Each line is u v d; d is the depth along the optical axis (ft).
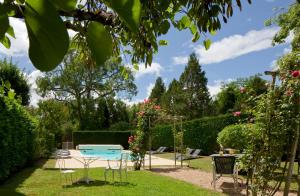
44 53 1.80
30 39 1.80
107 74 101.45
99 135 89.81
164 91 166.20
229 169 29.01
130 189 29.50
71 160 56.34
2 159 30.25
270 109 17.39
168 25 5.84
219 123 62.95
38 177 36.37
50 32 1.80
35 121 50.49
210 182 33.94
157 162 54.95
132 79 104.63
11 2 1.83
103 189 29.50
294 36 35.19
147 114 45.60
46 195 26.81
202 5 5.55
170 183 32.78
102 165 49.75
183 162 53.93
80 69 94.99
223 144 38.22
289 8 37.04
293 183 30.07
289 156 17.48
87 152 53.88
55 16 1.80
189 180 35.42
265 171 17.79
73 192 28.19
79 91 102.22
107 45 2.16
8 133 30.99
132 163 51.39
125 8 1.81
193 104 137.39
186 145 65.92
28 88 58.44
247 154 18.44
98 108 106.11
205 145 64.34
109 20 3.55
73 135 89.30
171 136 76.54
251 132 18.22
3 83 9.83
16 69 56.44
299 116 16.61
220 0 5.54
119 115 109.70
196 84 138.82
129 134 90.63
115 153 50.21
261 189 18.35
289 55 17.30
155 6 4.94
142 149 45.09
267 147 17.60
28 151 45.34
